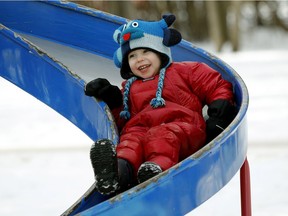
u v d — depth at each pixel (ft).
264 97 51.13
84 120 20.57
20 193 32.35
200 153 14.67
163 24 18.94
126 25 19.25
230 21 102.83
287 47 100.63
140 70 18.85
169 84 18.66
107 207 13.50
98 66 25.08
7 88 61.62
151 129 16.79
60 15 26.16
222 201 29.35
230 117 18.48
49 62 21.40
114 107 19.36
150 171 14.93
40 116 48.52
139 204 13.80
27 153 38.93
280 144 36.73
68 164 36.37
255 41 105.19
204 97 19.12
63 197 31.32
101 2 91.50
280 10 109.50
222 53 90.33
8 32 22.52
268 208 27.96
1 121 47.62
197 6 104.78
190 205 14.65
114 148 14.75
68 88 20.99
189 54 22.57
